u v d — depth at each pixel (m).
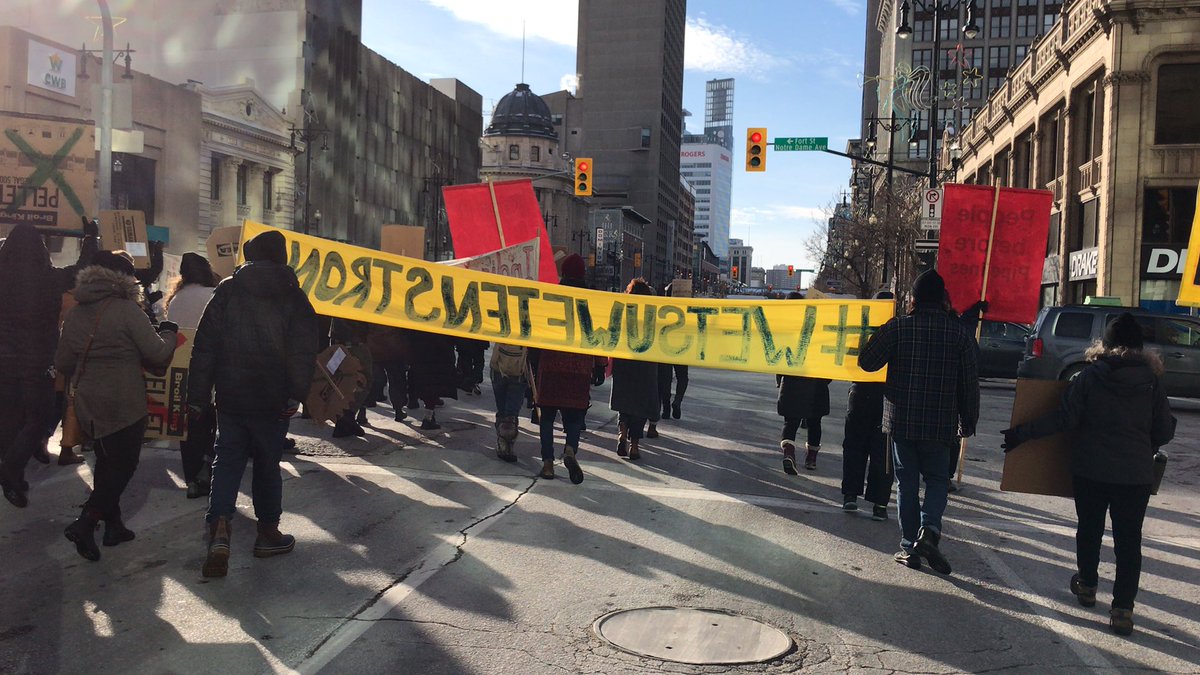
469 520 6.54
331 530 6.16
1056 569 5.95
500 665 3.96
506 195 11.54
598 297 7.82
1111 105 28.02
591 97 154.50
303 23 62.62
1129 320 5.04
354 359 7.03
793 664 4.11
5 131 10.31
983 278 8.73
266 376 5.22
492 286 7.82
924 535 5.63
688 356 7.75
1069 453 5.39
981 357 21.64
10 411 6.21
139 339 5.33
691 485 8.17
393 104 80.50
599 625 4.51
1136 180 27.75
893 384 5.80
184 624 4.36
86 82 36.97
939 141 74.56
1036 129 37.06
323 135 65.25
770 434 11.69
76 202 10.41
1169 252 27.47
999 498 8.31
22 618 4.39
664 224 165.25
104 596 4.73
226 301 5.23
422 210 87.25
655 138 152.25
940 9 27.33
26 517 6.25
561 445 10.05
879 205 51.69
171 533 5.94
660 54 152.25
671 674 3.94
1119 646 4.54
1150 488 4.82
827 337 7.46
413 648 4.12
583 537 6.20
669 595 5.04
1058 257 34.03
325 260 7.65
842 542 6.39
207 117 45.22
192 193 44.00
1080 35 30.62
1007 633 4.66
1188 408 18.58
